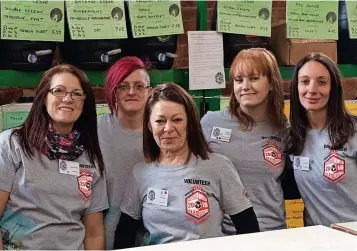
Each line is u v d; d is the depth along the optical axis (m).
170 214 1.69
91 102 1.84
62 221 1.74
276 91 2.00
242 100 1.99
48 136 1.77
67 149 1.79
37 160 1.73
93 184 1.86
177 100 1.74
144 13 2.47
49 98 1.75
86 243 1.86
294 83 2.05
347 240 1.35
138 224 1.83
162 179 1.74
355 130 1.98
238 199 1.75
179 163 1.75
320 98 1.97
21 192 1.71
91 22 2.36
